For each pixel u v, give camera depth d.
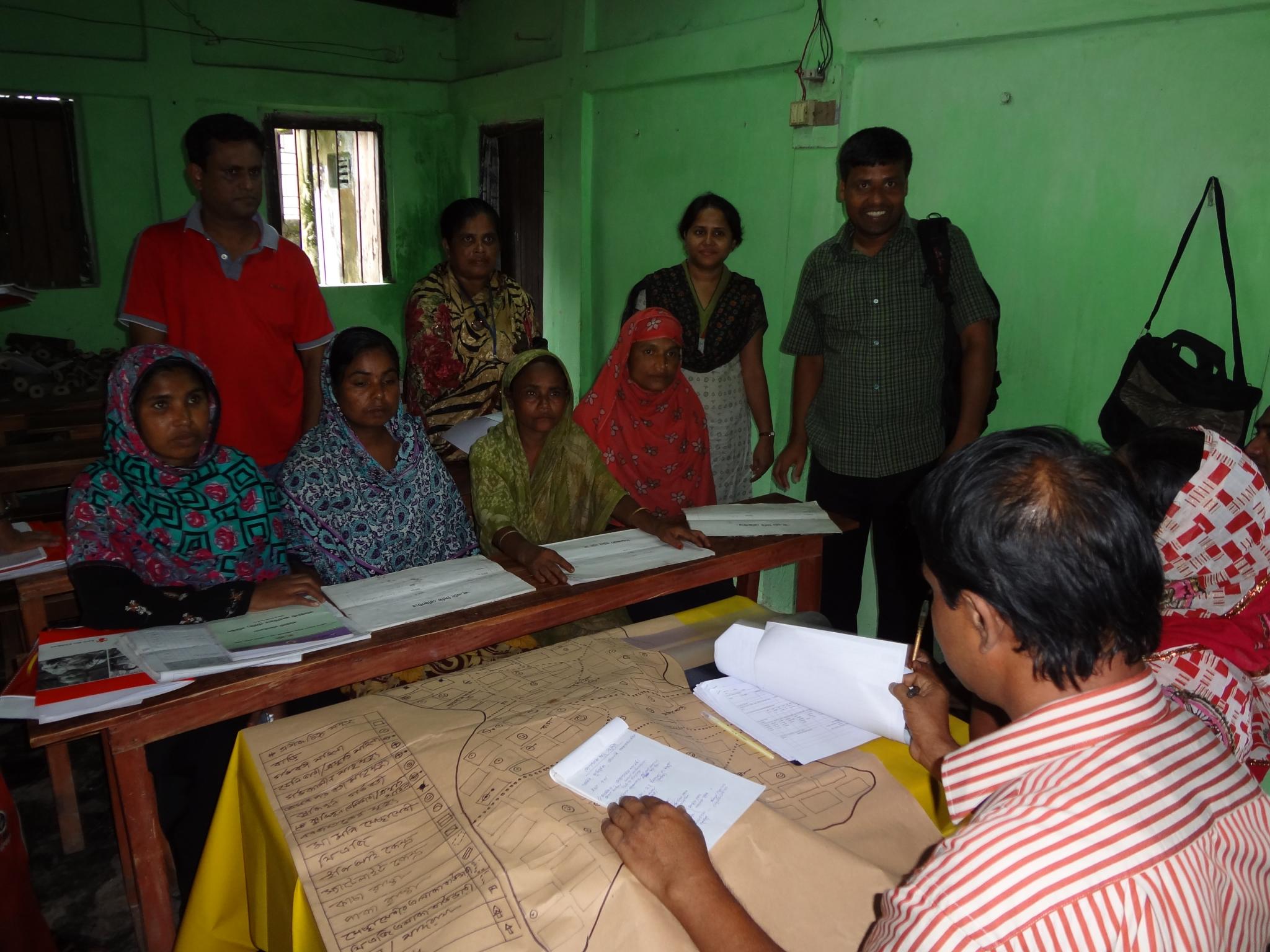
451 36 5.54
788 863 0.97
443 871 0.95
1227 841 0.67
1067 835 0.63
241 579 1.96
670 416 2.76
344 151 5.48
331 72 5.19
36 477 2.76
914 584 2.77
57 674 1.36
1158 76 2.21
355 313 5.67
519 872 0.94
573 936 0.86
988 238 2.69
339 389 2.03
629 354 2.66
